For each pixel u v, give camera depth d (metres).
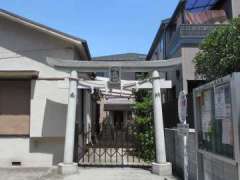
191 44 14.52
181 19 16.77
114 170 12.92
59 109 14.12
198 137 8.53
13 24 14.69
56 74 14.30
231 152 6.35
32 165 14.08
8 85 14.34
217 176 7.28
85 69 13.02
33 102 14.16
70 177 11.66
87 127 19.92
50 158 14.12
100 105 30.84
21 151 14.16
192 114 10.41
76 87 12.94
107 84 13.09
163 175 12.01
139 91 16.17
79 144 15.21
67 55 14.45
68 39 14.22
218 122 7.01
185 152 7.75
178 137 11.89
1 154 14.15
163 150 12.42
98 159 15.47
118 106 30.86
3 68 14.48
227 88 6.43
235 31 8.84
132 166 13.72
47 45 14.55
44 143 14.20
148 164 13.98
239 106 6.04
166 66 12.91
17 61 14.52
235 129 6.04
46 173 12.41
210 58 9.64
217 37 9.44
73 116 12.75
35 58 14.49
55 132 14.04
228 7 16.14
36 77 14.20
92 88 13.19
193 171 9.54
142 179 11.30
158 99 12.79
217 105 7.00
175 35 15.79
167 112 14.80
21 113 14.27
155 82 12.89
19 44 14.59
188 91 14.27
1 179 11.34
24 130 14.24
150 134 14.66
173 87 16.91
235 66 8.73
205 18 16.17
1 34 14.66
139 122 14.93
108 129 16.31
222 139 6.78
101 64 13.00
